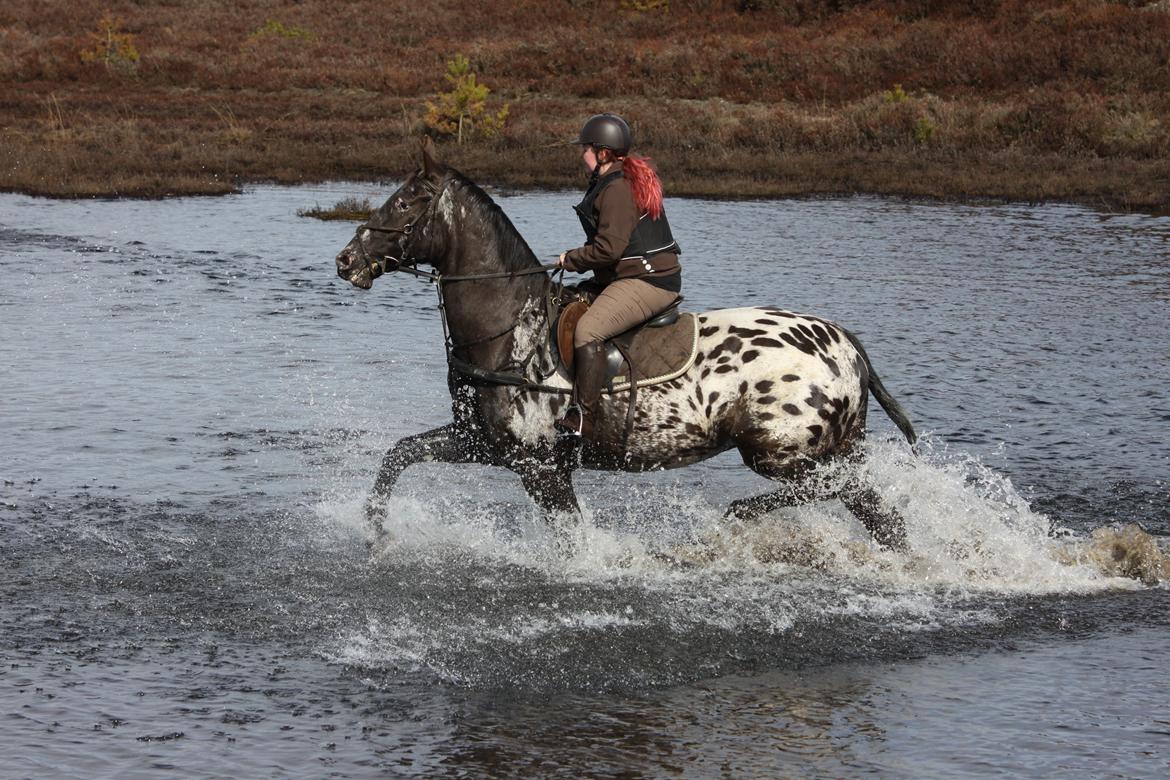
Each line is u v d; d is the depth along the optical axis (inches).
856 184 1321.4
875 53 1952.5
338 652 283.7
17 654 279.1
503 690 265.9
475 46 2244.1
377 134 1664.6
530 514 385.1
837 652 287.6
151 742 240.1
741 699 262.8
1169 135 1494.8
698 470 434.0
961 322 682.2
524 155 1501.0
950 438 467.5
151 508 382.3
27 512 375.6
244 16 2618.1
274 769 230.8
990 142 1552.7
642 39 2255.2
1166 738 245.8
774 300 731.4
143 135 1578.5
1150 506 394.3
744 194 1277.1
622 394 310.3
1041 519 377.7
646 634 295.7
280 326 660.7
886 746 242.4
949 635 298.4
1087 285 804.0
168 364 570.6
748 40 2119.8
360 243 314.8
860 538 365.4
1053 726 251.0
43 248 907.4
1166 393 537.0
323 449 448.5
